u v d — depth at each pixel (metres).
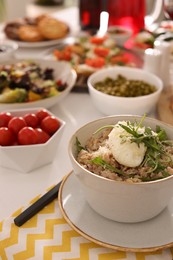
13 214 0.45
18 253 0.41
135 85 0.72
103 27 1.14
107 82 0.75
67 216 0.43
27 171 0.54
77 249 0.41
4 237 0.43
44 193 0.49
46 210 0.46
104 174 0.42
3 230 0.43
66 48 0.98
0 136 0.52
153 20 1.20
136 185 0.38
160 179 0.39
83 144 0.49
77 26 1.25
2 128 0.53
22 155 0.52
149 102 0.67
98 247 0.41
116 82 0.75
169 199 0.43
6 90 0.72
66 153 0.59
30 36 1.06
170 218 0.44
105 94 0.67
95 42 1.00
